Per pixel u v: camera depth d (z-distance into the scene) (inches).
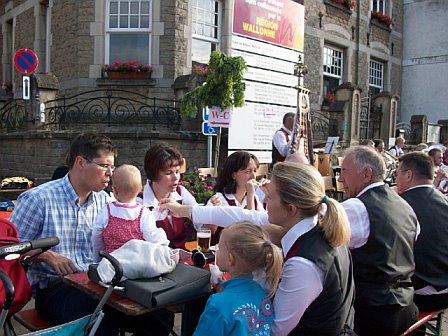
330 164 402.9
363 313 106.0
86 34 424.2
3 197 276.7
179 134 348.5
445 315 176.7
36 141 352.8
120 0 427.5
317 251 82.8
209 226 141.7
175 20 420.2
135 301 88.7
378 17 692.1
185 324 109.9
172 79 420.8
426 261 126.0
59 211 113.8
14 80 550.9
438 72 743.7
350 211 105.5
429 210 127.6
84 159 111.9
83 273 104.2
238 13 391.9
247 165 145.9
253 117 401.1
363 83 670.5
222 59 270.7
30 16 514.9
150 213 110.0
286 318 81.7
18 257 88.5
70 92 436.1
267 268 82.2
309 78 573.3
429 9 748.6
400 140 495.5
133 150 338.6
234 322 77.0
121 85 421.4
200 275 94.7
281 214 88.6
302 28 465.1
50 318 109.7
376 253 104.6
